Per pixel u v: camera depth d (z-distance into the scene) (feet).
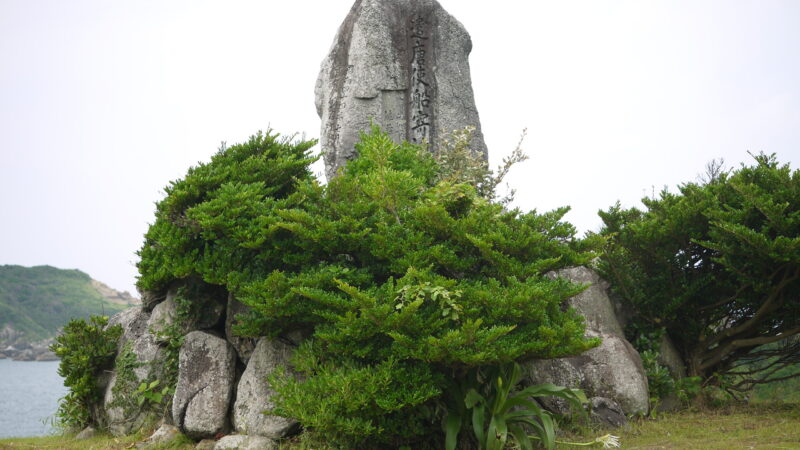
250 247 24.35
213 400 24.64
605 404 26.73
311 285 22.12
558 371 27.71
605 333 29.68
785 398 36.14
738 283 31.99
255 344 26.30
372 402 19.69
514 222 23.57
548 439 20.83
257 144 29.32
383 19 39.55
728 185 31.78
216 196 26.02
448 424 21.25
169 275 27.81
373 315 19.60
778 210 27.86
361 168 30.73
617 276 33.24
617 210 34.35
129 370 27.58
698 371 33.42
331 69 39.86
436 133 38.78
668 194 32.99
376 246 22.76
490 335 19.10
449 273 23.40
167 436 24.82
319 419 19.33
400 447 21.53
